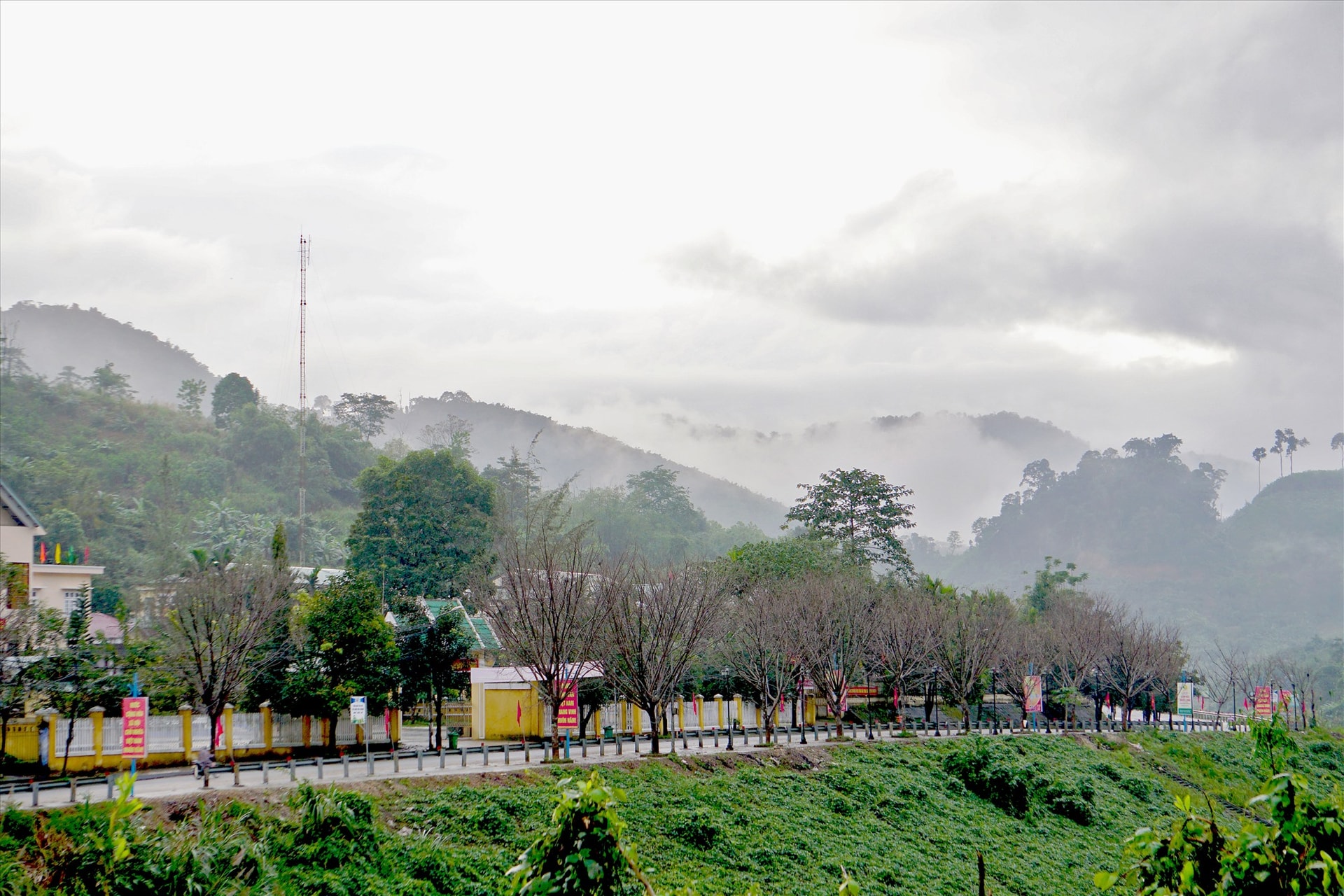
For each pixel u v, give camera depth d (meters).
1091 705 107.44
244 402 184.88
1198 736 88.44
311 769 46.19
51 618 48.47
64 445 153.00
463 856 36.53
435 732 68.50
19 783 40.31
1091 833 56.78
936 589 96.00
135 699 40.84
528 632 55.19
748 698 76.69
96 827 26.53
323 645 53.78
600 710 64.75
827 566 85.62
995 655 80.25
